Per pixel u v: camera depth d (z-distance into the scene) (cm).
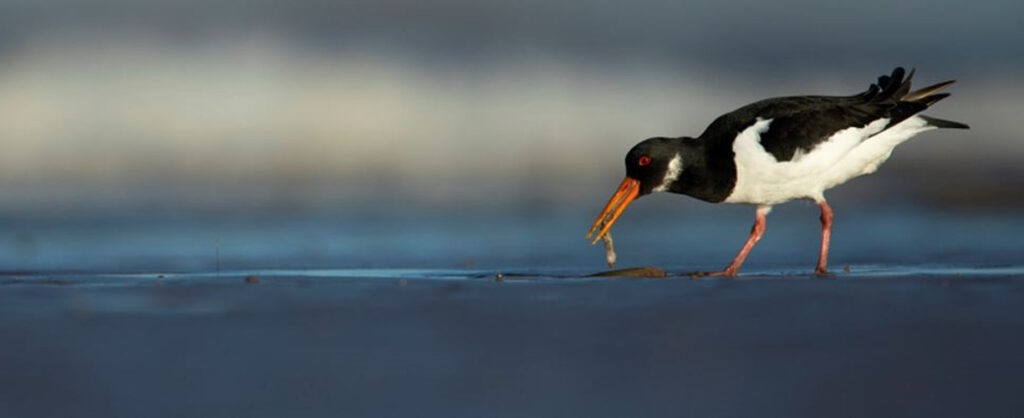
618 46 2906
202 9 2869
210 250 1484
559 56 2834
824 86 2820
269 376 844
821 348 906
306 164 2133
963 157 2181
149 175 2031
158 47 2650
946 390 801
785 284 1170
